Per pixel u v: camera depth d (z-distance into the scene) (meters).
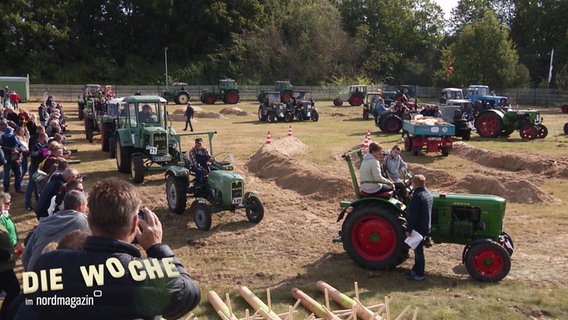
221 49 61.66
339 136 22.61
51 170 7.39
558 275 7.05
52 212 6.16
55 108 23.84
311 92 54.03
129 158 14.36
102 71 57.69
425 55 67.69
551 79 52.69
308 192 12.14
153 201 11.47
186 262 7.84
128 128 14.21
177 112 32.81
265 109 29.88
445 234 7.34
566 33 57.84
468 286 6.67
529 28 61.94
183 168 10.39
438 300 6.13
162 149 13.62
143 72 59.00
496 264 6.81
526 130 21.19
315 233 9.19
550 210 10.48
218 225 9.73
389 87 57.66
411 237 6.77
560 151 17.78
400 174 9.20
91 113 21.05
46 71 56.09
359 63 63.75
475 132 24.00
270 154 14.99
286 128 26.19
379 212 7.25
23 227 9.48
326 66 59.47
